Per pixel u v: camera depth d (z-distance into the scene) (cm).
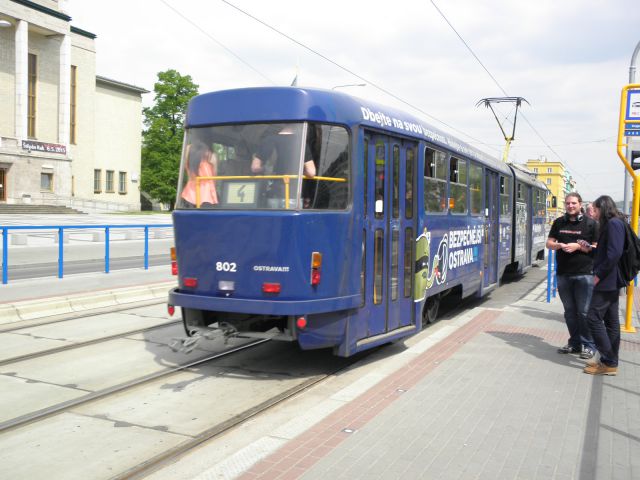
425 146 888
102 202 5869
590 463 460
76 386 676
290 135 665
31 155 5022
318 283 661
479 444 494
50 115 5459
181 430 554
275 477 428
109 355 813
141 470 464
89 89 5912
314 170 664
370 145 740
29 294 1153
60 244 1336
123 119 6538
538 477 434
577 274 791
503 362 768
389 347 888
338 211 685
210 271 684
